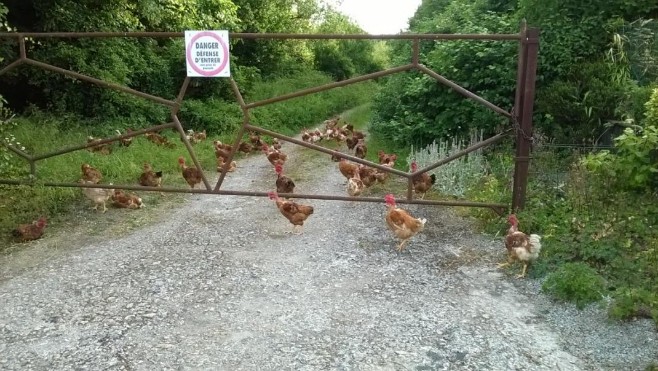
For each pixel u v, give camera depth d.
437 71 10.50
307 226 6.96
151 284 5.18
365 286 5.17
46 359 3.93
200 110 14.95
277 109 17.77
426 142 11.02
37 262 5.73
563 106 8.87
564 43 9.37
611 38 9.27
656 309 4.34
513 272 5.47
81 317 4.54
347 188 8.41
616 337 4.21
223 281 5.26
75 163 9.05
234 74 17.97
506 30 10.33
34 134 10.11
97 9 12.88
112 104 13.24
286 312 4.65
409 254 5.98
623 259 5.18
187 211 7.60
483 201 7.33
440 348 4.10
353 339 4.22
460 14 12.89
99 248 6.13
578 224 5.93
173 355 3.99
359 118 20.67
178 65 16.06
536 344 4.16
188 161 10.55
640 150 6.37
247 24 23.81
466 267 5.62
